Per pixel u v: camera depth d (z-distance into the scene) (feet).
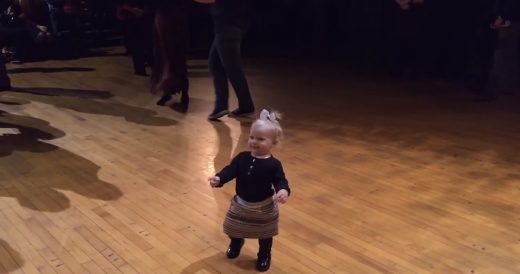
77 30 30.37
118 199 12.86
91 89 23.35
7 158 15.34
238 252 10.39
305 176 14.19
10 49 28.73
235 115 19.34
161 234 11.25
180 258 10.35
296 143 16.60
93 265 10.11
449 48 24.54
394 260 10.31
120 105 20.89
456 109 20.18
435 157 15.51
